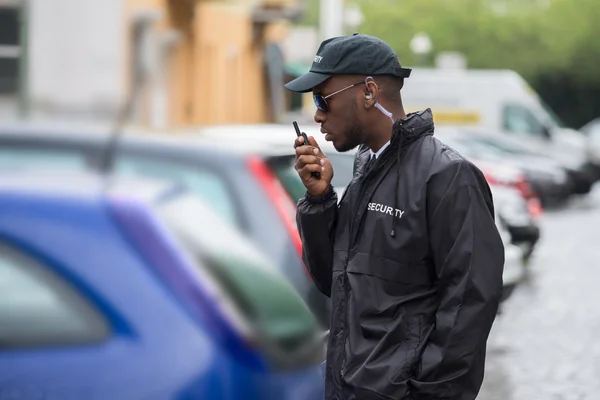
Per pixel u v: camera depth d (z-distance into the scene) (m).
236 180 10.80
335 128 8.73
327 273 8.92
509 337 22.77
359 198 8.50
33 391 5.73
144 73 40.03
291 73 68.25
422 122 8.45
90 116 38.50
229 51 59.66
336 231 8.70
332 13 55.97
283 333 6.48
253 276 6.57
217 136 12.08
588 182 59.59
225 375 5.78
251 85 67.50
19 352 5.78
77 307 5.84
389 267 8.32
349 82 8.66
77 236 5.93
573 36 133.12
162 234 5.99
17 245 5.91
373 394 8.21
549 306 26.48
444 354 8.12
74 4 38.66
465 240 8.16
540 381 18.89
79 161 10.59
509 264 21.86
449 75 61.62
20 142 10.65
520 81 61.31
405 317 8.30
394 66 8.69
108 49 38.56
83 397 5.72
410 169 8.35
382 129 8.69
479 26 135.88
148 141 10.84
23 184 6.12
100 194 6.06
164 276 5.90
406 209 8.29
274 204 10.76
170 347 5.78
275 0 62.91
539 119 60.78
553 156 58.84
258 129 13.98
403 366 8.22
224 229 6.79
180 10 47.50
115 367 5.74
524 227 29.53
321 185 8.73
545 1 142.75
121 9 38.59
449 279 8.20
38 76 38.75
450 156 8.34
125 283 5.86
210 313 5.88
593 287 29.58
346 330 8.43
